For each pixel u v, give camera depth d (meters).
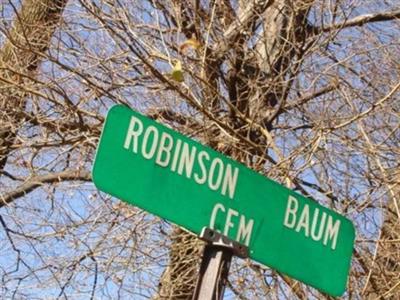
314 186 5.61
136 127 2.90
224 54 6.00
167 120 5.68
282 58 6.04
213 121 5.57
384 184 5.62
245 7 6.17
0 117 5.71
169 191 2.93
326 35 6.15
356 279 5.46
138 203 2.85
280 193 3.21
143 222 5.50
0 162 5.94
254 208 3.11
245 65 6.03
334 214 3.37
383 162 5.80
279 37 6.11
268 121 5.95
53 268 5.63
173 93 5.73
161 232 5.53
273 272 5.36
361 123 5.61
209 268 2.90
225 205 3.04
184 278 5.43
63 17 5.84
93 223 5.57
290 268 3.16
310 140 5.62
